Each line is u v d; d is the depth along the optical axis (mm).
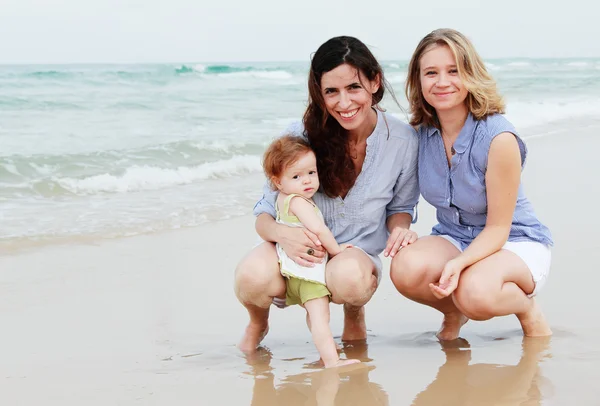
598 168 8828
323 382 3033
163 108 17719
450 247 3502
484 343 3549
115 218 6516
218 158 9844
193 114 16500
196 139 12062
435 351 3443
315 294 3354
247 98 21078
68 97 19000
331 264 3373
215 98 20844
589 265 4809
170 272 4996
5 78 21406
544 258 3471
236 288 3457
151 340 3734
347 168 3492
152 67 27797
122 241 5785
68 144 11594
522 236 3520
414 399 2809
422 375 3084
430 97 3354
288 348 3631
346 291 3322
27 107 16734
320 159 3512
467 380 3004
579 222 6016
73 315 4125
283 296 3529
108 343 3680
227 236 5992
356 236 3650
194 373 3240
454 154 3441
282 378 3141
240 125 14484
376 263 3633
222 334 3848
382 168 3529
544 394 2816
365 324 3795
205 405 2850
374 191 3545
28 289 4582
